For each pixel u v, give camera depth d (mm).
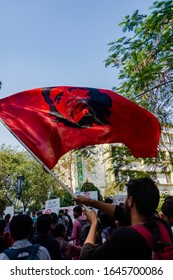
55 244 4219
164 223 2236
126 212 2260
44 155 3621
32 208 36406
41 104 3979
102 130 3916
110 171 10680
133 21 7848
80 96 4047
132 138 3973
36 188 35375
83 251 2092
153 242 1905
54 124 3846
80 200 2721
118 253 1885
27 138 3643
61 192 34094
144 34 8039
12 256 2898
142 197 2111
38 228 4266
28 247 2996
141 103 9633
